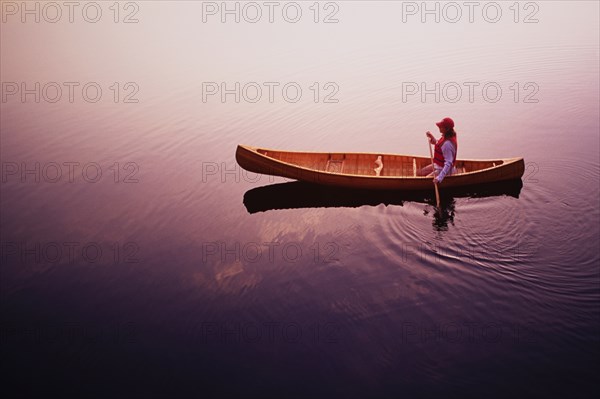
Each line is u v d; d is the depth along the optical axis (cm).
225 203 803
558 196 770
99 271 645
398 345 518
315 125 1095
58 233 729
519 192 786
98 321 567
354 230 714
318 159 877
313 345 524
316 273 630
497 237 678
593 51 1476
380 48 1582
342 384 479
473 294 580
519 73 1345
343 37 1697
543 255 636
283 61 1487
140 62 1488
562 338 512
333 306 577
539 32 1691
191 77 1370
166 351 525
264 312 573
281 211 775
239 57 1523
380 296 587
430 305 568
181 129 1079
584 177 827
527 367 483
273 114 1148
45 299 600
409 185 789
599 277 592
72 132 1066
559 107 1131
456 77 1340
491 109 1144
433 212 745
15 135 1053
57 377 498
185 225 745
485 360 493
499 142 992
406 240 685
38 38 1712
